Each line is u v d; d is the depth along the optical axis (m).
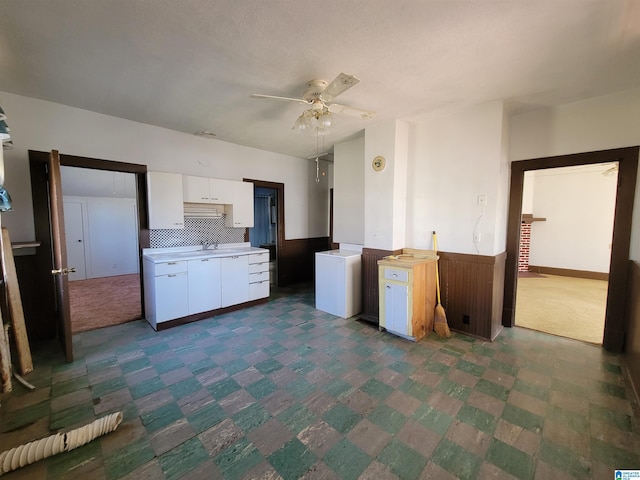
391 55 2.05
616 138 2.68
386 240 3.55
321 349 2.83
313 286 5.47
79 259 6.26
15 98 2.77
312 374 2.38
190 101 2.89
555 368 2.46
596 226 6.04
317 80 2.41
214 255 3.72
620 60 2.06
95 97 2.81
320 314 3.87
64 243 2.53
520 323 3.54
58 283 2.76
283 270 5.49
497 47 1.94
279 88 2.59
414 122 3.50
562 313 3.90
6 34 1.81
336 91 2.19
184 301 3.47
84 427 1.66
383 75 2.34
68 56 2.08
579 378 2.31
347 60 2.12
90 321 3.62
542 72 2.27
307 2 1.53
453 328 3.32
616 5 1.51
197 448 1.61
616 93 2.62
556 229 6.50
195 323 3.52
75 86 2.58
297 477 1.42
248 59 2.11
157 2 1.53
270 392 2.13
